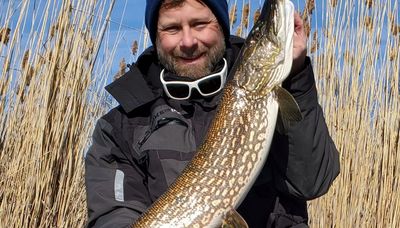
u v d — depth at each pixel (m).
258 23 1.16
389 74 2.59
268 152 1.11
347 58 2.58
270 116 1.11
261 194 1.18
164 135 1.18
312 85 1.15
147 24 1.27
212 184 1.07
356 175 2.57
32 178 2.05
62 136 2.07
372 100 2.58
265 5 1.17
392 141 2.59
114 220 1.14
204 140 1.10
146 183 1.19
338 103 2.58
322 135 1.15
